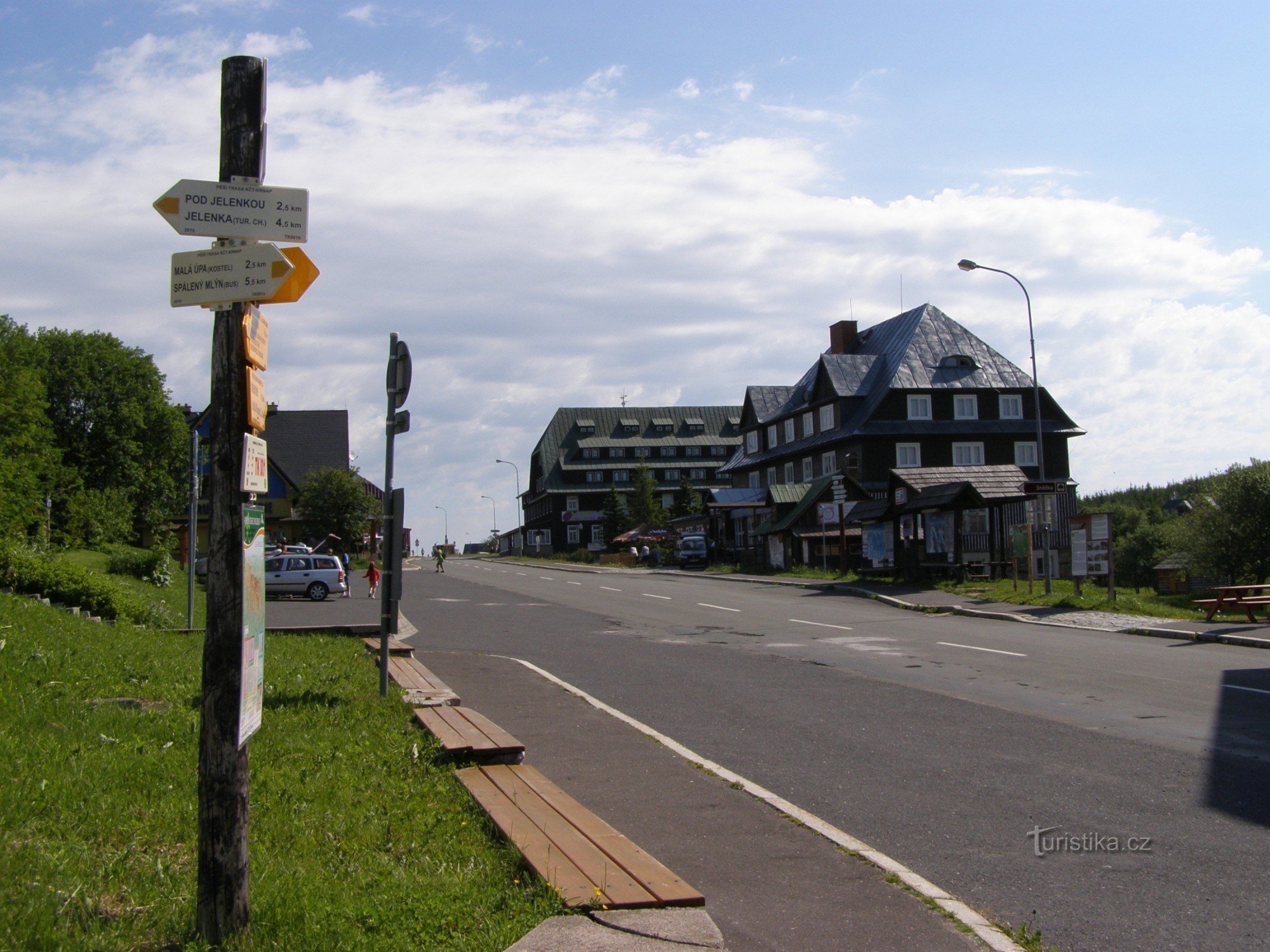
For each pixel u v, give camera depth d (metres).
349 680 11.91
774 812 7.18
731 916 5.20
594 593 35.75
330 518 66.06
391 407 11.48
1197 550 40.09
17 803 5.76
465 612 27.22
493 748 7.95
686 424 117.62
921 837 6.74
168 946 4.29
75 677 9.98
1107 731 10.16
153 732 8.04
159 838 5.68
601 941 4.52
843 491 42.84
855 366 66.38
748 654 16.98
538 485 120.50
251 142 4.54
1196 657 15.95
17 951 4.06
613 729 10.20
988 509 34.84
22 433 42.84
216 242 4.54
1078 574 25.03
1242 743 9.48
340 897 4.88
